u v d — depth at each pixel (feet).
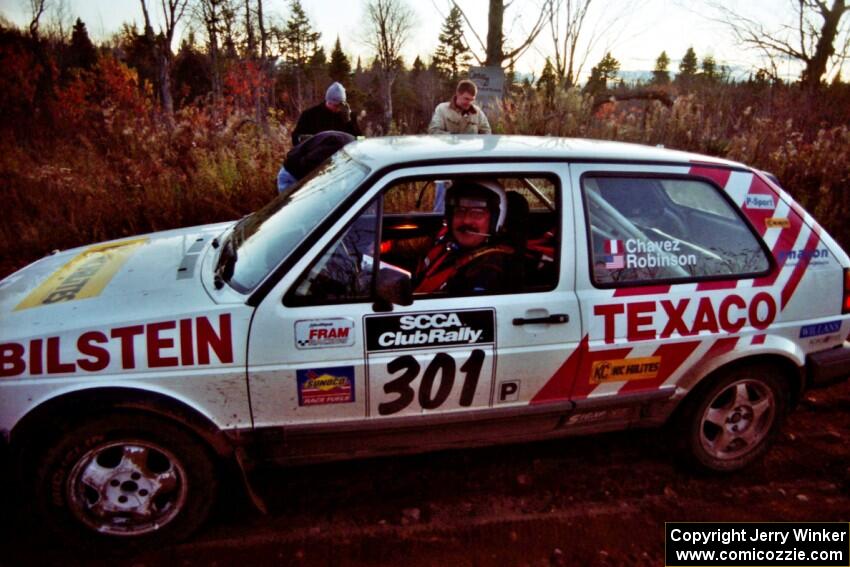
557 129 27.45
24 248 20.47
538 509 9.69
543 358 8.77
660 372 9.41
